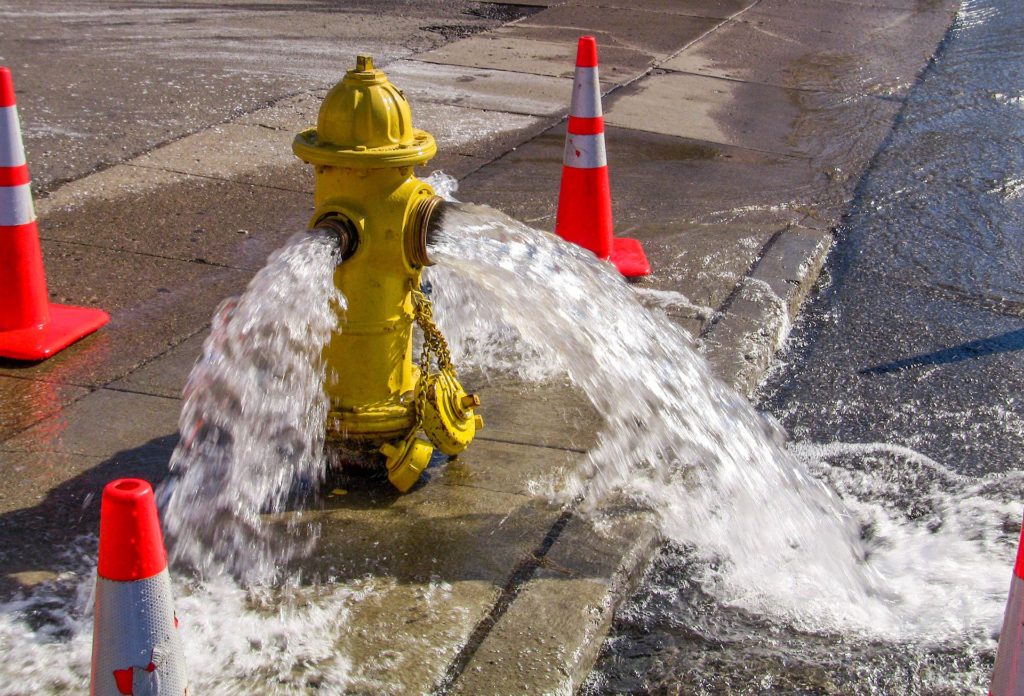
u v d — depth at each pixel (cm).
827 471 445
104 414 431
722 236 661
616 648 338
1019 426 485
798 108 984
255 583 335
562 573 348
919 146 883
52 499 374
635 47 1164
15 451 402
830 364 534
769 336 535
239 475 380
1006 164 845
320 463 392
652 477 408
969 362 541
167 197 675
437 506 380
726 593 363
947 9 1462
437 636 317
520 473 404
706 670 331
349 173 362
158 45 1056
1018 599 248
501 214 413
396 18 1243
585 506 386
